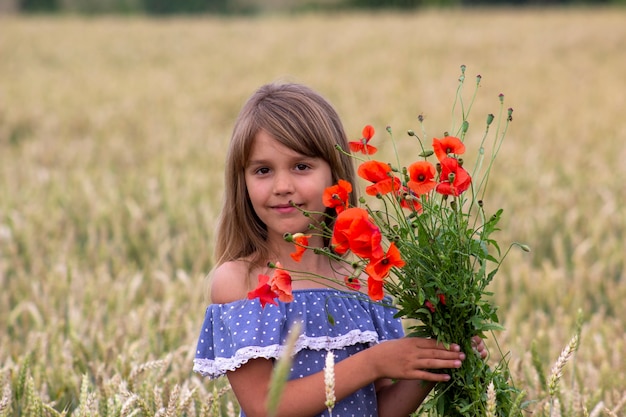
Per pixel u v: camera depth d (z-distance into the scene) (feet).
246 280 8.79
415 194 8.00
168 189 30.48
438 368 8.05
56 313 16.67
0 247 23.56
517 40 96.63
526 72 73.87
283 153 8.50
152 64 84.58
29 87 66.54
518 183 32.91
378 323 9.04
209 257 21.85
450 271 7.87
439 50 89.92
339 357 8.63
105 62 86.79
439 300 7.94
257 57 85.87
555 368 8.30
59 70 80.18
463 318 7.96
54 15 194.39
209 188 31.42
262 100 8.79
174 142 43.70
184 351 13.47
